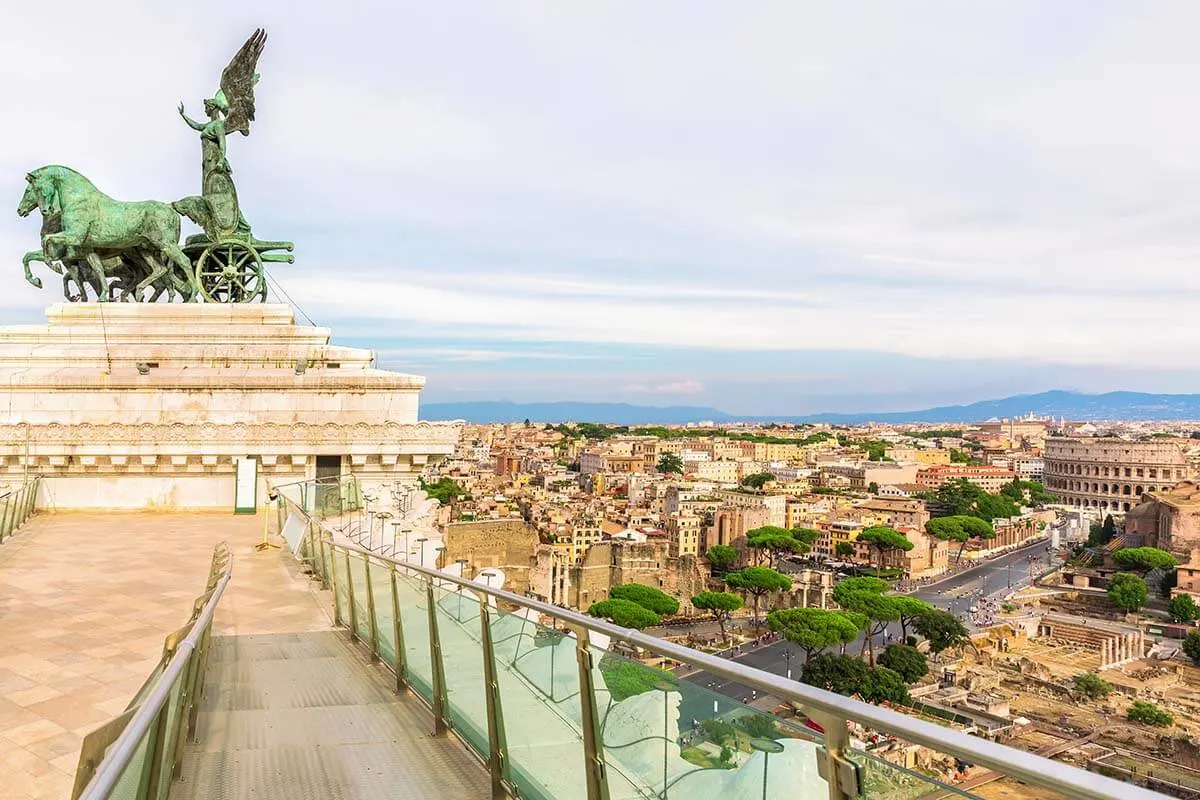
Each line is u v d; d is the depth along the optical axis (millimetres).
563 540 167375
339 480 33875
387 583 14172
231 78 44812
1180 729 95875
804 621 122125
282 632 17625
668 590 165250
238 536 30344
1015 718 101688
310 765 9445
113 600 19109
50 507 36312
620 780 6500
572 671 7293
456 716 10539
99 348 39125
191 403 38062
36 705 11562
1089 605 170000
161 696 5852
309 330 41969
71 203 40594
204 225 44656
